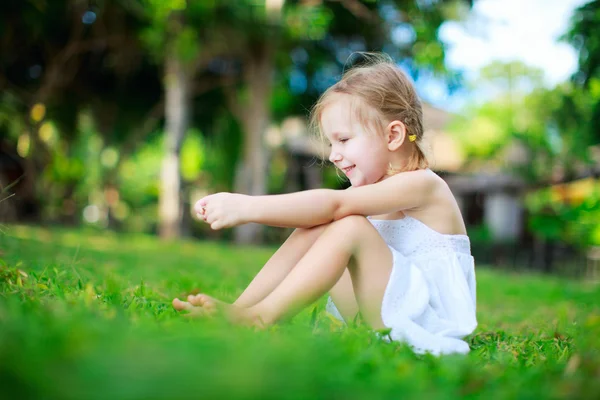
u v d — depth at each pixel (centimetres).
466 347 239
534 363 213
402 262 248
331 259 234
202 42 1546
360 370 150
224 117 2061
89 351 117
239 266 781
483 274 1164
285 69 1675
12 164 1936
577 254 1867
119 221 2494
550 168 1948
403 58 1673
